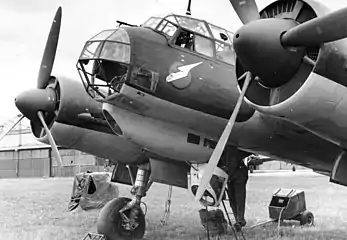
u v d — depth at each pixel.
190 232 9.38
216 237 8.55
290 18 5.35
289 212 9.84
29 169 40.75
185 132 7.32
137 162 8.62
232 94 6.90
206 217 7.99
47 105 8.37
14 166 41.53
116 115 7.12
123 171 9.44
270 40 4.93
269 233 9.19
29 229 9.95
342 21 4.58
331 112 5.03
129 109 6.88
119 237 7.81
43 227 10.23
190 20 7.22
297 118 5.09
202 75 6.79
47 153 39.59
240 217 8.81
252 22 5.05
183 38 7.14
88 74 6.88
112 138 8.59
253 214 12.72
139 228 8.09
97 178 13.48
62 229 9.89
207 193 7.61
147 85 6.48
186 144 7.36
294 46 4.93
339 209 13.84
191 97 6.69
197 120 6.91
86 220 11.33
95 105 8.50
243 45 4.95
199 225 10.38
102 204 13.34
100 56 6.55
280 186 23.97
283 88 5.32
